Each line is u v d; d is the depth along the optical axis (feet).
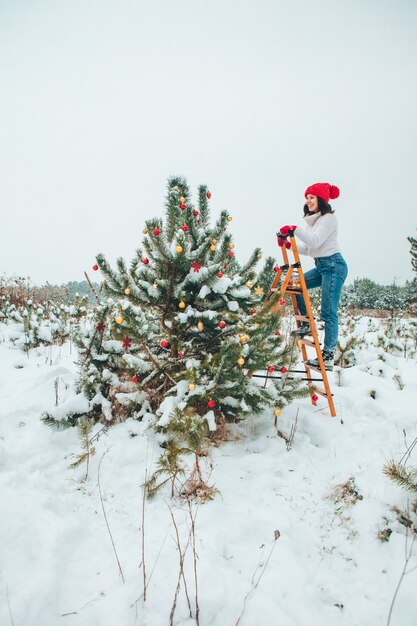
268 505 7.19
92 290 10.75
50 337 20.40
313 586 5.41
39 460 8.64
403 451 8.12
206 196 11.19
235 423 10.42
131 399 9.82
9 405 11.55
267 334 8.94
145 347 9.32
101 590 5.21
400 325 29.32
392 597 5.05
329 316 11.20
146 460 8.63
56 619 4.75
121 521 6.74
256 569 5.69
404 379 15.29
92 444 9.27
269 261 11.05
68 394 12.09
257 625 4.78
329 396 10.70
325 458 8.83
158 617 4.84
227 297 9.63
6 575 5.21
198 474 7.72
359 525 6.42
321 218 11.23
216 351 10.43
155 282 9.74
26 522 6.28
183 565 5.65
